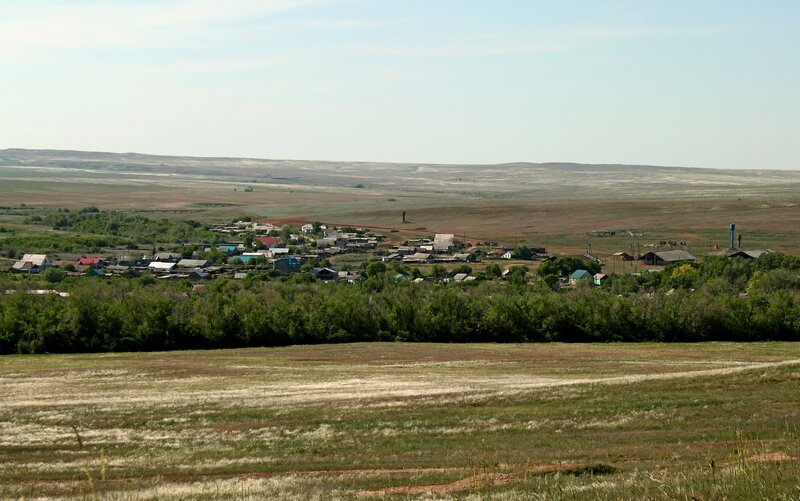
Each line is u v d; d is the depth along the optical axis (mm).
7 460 38344
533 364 78625
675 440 35719
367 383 64500
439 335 104000
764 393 44062
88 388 65062
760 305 103438
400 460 35125
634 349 92500
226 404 52781
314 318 102750
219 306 104188
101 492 29078
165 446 41250
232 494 28016
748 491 20844
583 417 42219
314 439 41438
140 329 96188
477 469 30500
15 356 90188
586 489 23797
